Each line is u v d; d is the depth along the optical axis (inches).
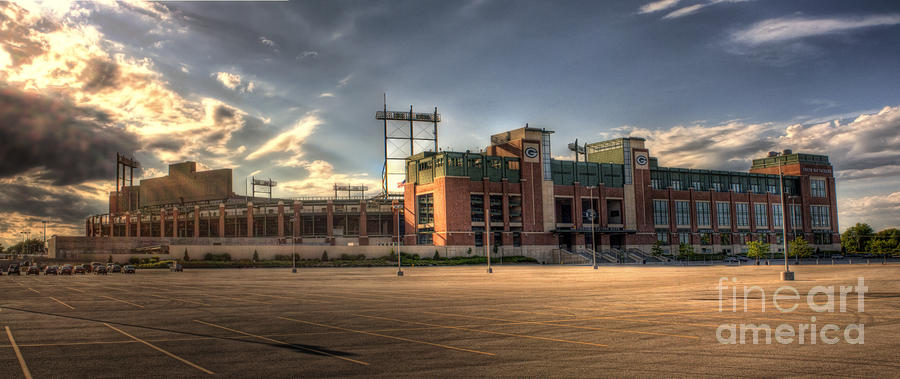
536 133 4451.3
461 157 4138.8
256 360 530.3
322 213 4795.8
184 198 6299.2
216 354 561.3
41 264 4498.0
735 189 5349.4
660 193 4921.3
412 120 5088.6
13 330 745.0
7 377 473.1
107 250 4586.6
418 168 4421.8
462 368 487.8
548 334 663.1
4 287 1815.9
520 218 4328.3
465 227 4077.3
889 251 4638.3
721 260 4566.9
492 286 1581.0
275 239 4758.9
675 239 4904.0
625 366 489.1
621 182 4758.9
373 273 2674.7
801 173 5565.9
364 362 516.4
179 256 3836.1
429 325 749.9
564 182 4530.0
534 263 4111.7
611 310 904.3
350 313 903.1
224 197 5930.1
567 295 1220.5
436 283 1771.7
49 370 497.4
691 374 456.4
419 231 4384.8
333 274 2605.8
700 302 1011.3
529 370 478.3
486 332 684.1
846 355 522.0
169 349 591.2
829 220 5684.1
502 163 4313.5
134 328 754.2
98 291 1547.7
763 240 5383.9
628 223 4692.4
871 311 836.6
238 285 1771.7
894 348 553.6
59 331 733.3
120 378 466.3
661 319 780.0
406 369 486.0
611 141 4921.3
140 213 6082.7
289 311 945.5
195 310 980.6
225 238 4739.2
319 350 577.0
